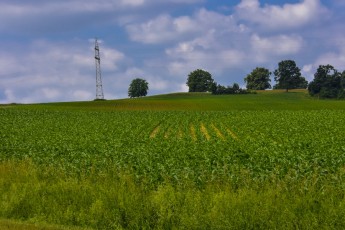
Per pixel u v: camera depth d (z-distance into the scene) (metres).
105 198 13.34
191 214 12.04
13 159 23.34
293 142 31.67
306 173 16.97
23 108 99.06
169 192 13.30
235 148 28.28
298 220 11.52
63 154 25.91
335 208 11.72
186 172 17.28
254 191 13.16
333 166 19.91
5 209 13.55
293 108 97.06
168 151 26.89
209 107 102.44
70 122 61.56
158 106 105.31
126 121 62.41
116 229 12.24
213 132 46.00
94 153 26.23
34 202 13.77
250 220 11.57
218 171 17.77
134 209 12.73
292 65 196.75
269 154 23.95
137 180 16.81
